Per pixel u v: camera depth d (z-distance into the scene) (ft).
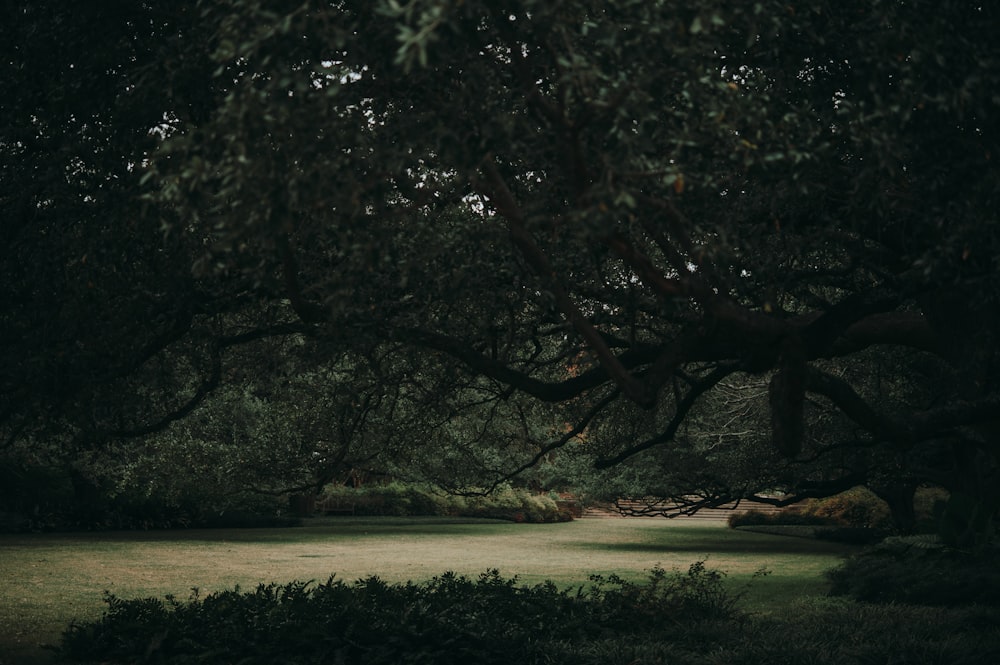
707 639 33.32
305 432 40.86
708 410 73.77
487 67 17.01
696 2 13.67
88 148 24.41
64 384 25.55
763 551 93.40
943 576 43.57
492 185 16.51
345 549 90.27
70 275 25.52
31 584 58.39
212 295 26.50
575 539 110.73
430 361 32.71
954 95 16.53
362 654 30.42
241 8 14.51
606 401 36.68
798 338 17.90
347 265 19.52
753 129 16.10
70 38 23.61
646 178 15.38
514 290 24.47
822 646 30.55
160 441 78.79
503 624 32.63
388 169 15.85
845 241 23.00
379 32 15.48
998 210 18.65
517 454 68.03
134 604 36.19
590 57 15.08
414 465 47.67
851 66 19.48
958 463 55.01
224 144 17.01
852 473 69.92
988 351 26.81
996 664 27.50
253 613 34.22
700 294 17.37
